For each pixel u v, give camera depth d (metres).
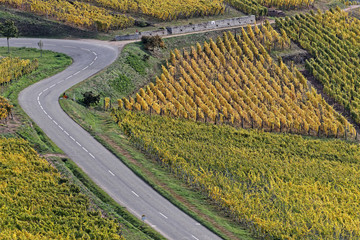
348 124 140.75
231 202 97.56
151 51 156.88
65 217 85.75
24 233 80.31
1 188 89.56
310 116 141.25
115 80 139.50
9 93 127.06
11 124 111.94
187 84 144.38
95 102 128.00
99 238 82.31
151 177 104.81
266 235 92.75
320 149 128.50
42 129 114.56
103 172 104.06
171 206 97.00
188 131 125.31
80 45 158.88
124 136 118.81
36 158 101.00
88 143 112.75
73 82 134.88
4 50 152.50
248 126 134.00
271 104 142.62
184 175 105.88
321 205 103.81
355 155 128.50
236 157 116.81
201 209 97.38
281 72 155.38
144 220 91.19
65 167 102.19
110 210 92.38
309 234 94.62
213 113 132.62
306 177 113.94
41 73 138.62
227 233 91.31
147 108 131.50
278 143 127.69
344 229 98.75
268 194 104.75
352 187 113.62
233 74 149.50
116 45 158.75
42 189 91.75
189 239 88.50
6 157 98.75
